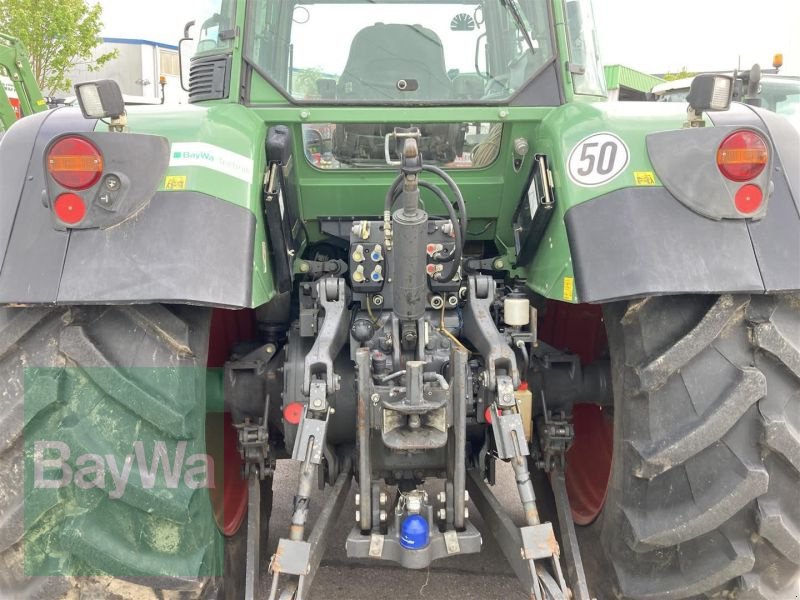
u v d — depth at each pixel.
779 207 1.92
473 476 2.43
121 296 1.72
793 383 1.86
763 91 9.40
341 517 3.36
